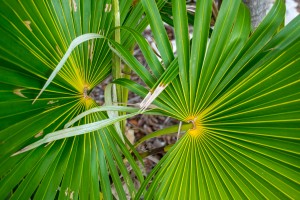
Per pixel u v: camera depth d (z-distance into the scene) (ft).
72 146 2.82
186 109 2.89
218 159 2.94
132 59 2.72
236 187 2.92
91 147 2.89
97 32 2.99
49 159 2.72
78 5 2.82
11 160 2.57
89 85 3.04
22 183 2.62
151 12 2.65
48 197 2.68
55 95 2.82
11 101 2.56
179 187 2.96
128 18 3.19
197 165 2.96
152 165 5.95
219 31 2.65
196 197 2.98
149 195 2.85
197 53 2.68
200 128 2.96
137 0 3.32
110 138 2.96
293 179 2.81
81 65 2.95
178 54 2.67
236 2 2.58
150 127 6.75
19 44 2.56
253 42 2.70
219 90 2.82
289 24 2.58
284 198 2.85
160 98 2.83
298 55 2.48
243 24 2.67
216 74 2.77
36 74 2.68
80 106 2.95
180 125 2.87
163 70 2.77
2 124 2.52
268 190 2.88
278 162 2.82
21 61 2.59
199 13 2.59
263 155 2.85
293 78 2.57
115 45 2.69
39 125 2.67
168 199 2.95
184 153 2.97
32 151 2.66
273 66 2.59
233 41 2.69
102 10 2.96
